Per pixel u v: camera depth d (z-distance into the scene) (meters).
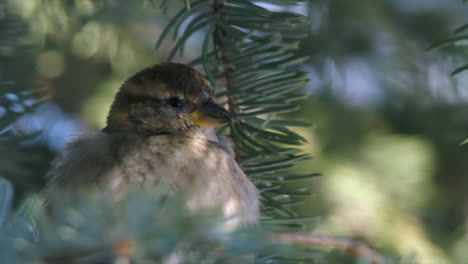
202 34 12.93
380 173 11.76
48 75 11.74
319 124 11.88
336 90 11.88
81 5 10.36
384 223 11.28
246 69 8.28
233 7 8.00
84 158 7.89
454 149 12.54
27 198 5.14
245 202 8.01
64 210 5.01
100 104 12.46
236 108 8.52
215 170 7.87
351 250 7.02
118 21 11.30
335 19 11.56
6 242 4.80
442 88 12.40
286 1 7.86
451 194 12.43
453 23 12.29
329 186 11.36
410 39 12.25
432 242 11.73
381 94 12.41
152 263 5.07
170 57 8.00
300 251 6.51
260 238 5.13
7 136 8.69
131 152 7.78
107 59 12.30
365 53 12.05
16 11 9.71
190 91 9.05
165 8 8.14
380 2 12.14
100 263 4.92
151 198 5.09
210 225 5.10
